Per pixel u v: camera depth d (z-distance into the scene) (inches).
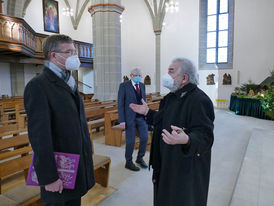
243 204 94.0
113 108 245.8
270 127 282.4
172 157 58.1
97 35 346.9
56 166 52.6
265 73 466.0
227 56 516.7
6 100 392.5
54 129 54.9
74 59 57.2
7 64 538.3
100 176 118.8
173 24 573.3
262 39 465.1
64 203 58.9
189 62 59.5
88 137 64.0
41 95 52.1
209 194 114.0
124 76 650.2
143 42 622.5
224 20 513.0
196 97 56.6
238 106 396.8
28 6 581.6
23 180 125.6
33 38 442.3
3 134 123.0
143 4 608.7
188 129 55.8
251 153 159.9
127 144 140.1
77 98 61.1
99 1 336.5
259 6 463.8
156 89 610.5
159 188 60.7
